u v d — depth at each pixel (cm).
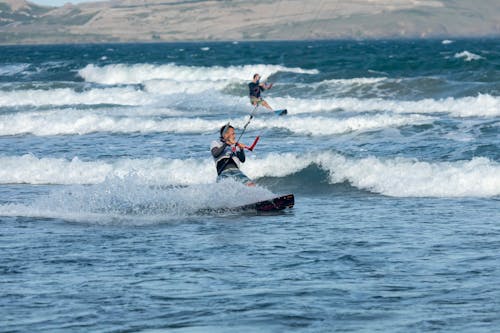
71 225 4544
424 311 2634
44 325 2566
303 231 4278
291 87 12988
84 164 6738
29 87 14338
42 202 5228
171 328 2495
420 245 3794
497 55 19350
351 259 3509
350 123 8506
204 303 2789
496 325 2458
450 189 5491
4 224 4606
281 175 6259
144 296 2908
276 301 2797
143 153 7562
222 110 11575
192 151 7581
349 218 4684
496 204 4994
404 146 7100
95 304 2811
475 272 3198
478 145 6838
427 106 10338
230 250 3781
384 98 11931
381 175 5872
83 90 13638
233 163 5316
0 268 3456
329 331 2431
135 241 4062
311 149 7231
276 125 8831
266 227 4438
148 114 11319
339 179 6028
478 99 10169
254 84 10906
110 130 9619
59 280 3203
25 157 6956
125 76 18112
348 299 2811
